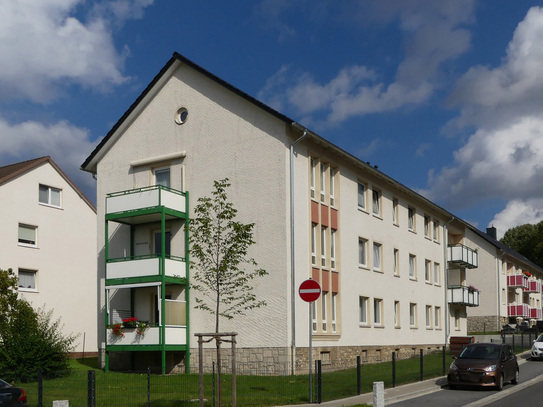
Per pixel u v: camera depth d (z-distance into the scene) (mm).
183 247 25422
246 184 24422
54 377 22312
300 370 23109
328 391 18047
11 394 14852
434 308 38344
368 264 29859
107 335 24562
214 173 25250
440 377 23500
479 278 55000
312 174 25938
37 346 21844
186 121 26312
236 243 18719
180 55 26188
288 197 23656
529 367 28625
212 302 24422
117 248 27281
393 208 33500
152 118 27266
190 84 26453
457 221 43750
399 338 32625
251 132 24656
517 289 62594
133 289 26281
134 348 23875
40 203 35375
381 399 14383
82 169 28938
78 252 37250
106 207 25828
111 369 26172
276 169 23891
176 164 26219
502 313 55406
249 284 23719
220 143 25312
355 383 20109
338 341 26297
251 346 23375
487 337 46875
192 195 25625
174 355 24828
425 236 37719
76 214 37500
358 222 29062
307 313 23969
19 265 33594
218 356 14469
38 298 34406
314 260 25234
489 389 20516
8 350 21516
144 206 24812
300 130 24141
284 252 23266
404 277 33969
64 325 32312
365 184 30469
